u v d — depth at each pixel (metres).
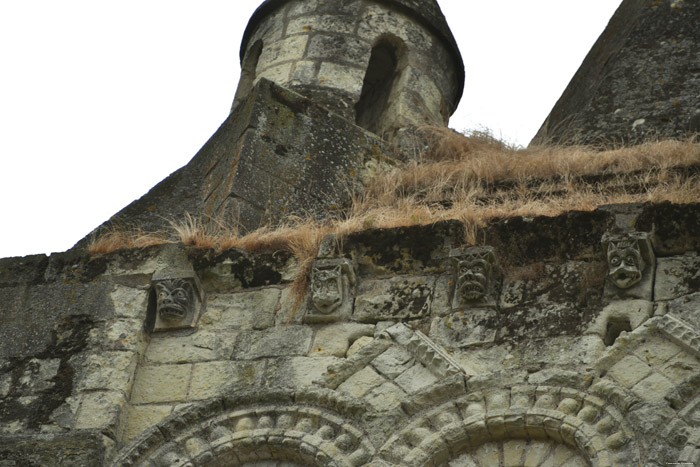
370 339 14.68
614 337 13.92
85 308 15.61
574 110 22.23
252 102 19.11
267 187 18.20
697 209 14.32
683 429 12.71
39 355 15.30
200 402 14.54
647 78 21.23
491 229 15.02
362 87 21.62
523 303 14.41
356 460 13.61
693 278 13.98
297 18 21.91
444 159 19.95
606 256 14.27
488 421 13.40
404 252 15.23
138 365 15.16
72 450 14.23
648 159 17.77
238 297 15.56
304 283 15.27
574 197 16.52
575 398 13.30
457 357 14.19
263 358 14.87
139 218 18.58
